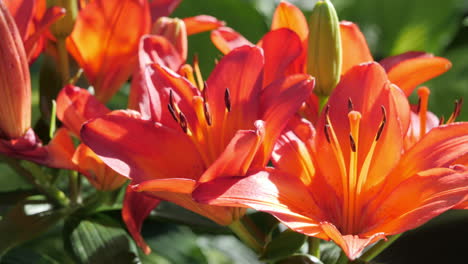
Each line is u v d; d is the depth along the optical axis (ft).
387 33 5.36
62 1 3.98
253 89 3.77
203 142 3.79
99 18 4.01
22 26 3.92
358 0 5.37
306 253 3.90
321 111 3.87
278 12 3.94
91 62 4.07
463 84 5.06
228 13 4.58
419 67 3.90
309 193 3.74
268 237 3.88
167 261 4.03
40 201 3.96
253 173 3.68
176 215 3.94
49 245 4.07
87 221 3.91
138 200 3.81
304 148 3.79
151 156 3.72
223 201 3.60
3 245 3.84
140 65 3.80
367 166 3.78
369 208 3.80
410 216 3.65
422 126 3.93
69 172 3.97
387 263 3.81
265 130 3.70
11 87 3.79
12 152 3.83
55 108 3.95
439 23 5.27
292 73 3.96
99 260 3.84
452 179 3.66
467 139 3.74
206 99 3.78
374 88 3.78
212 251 4.33
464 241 3.82
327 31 3.83
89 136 3.68
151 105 3.74
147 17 4.02
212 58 4.50
